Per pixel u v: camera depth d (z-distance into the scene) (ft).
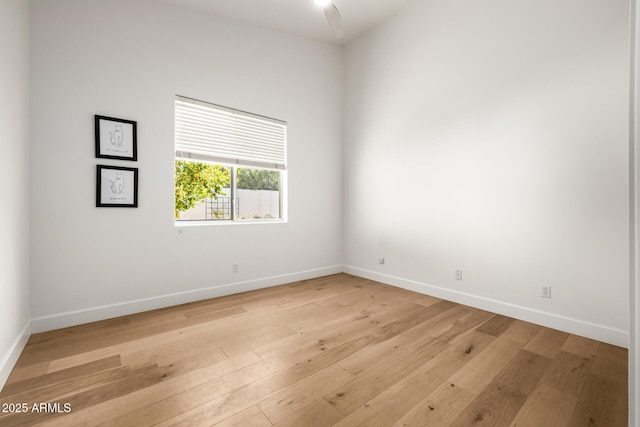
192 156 10.18
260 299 10.43
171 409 4.87
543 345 7.00
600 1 7.06
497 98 8.87
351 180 13.85
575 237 7.53
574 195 7.52
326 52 13.52
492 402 5.05
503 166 8.78
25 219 7.30
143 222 9.30
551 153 7.86
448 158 10.13
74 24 8.23
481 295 9.39
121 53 8.89
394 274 12.05
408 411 4.83
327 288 11.75
